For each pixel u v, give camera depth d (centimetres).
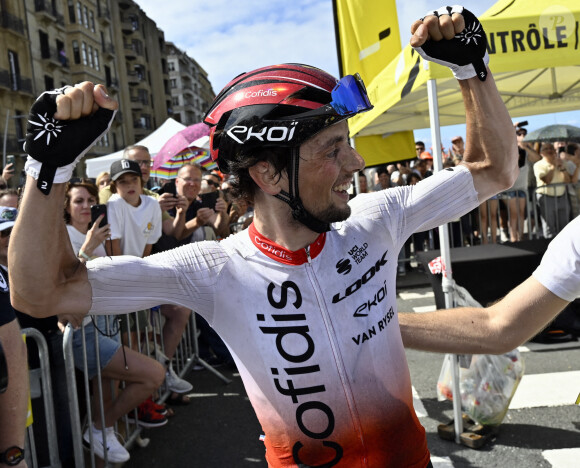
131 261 106
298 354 106
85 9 4069
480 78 112
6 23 2922
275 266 107
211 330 454
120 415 276
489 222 673
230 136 102
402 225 117
